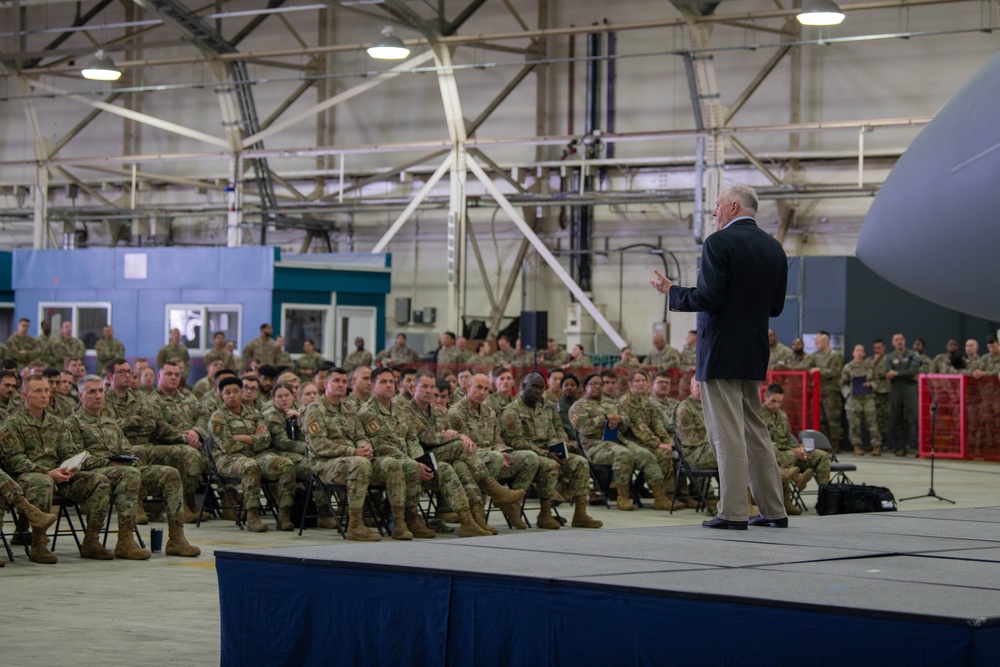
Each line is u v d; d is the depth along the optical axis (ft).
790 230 89.45
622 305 94.94
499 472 38.14
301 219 101.71
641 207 94.43
